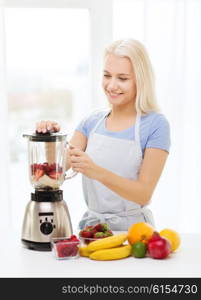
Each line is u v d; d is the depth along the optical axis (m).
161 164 1.91
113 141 1.98
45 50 2.85
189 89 2.64
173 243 1.56
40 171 1.61
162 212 2.64
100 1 2.57
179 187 2.62
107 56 1.92
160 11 2.55
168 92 2.59
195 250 1.61
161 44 2.56
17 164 3.55
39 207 1.61
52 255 1.56
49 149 1.62
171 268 1.44
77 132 2.17
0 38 2.50
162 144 1.91
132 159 1.96
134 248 1.53
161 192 2.63
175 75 2.58
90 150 2.03
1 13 2.48
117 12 2.58
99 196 1.97
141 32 2.58
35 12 2.76
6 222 2.58
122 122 2.02
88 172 1.71
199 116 2.64
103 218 1.94
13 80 3.46
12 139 3.54
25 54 2.84
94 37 2.59
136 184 1.80
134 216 1.96
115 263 1.48
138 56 1.90
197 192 2.68
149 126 1.96
